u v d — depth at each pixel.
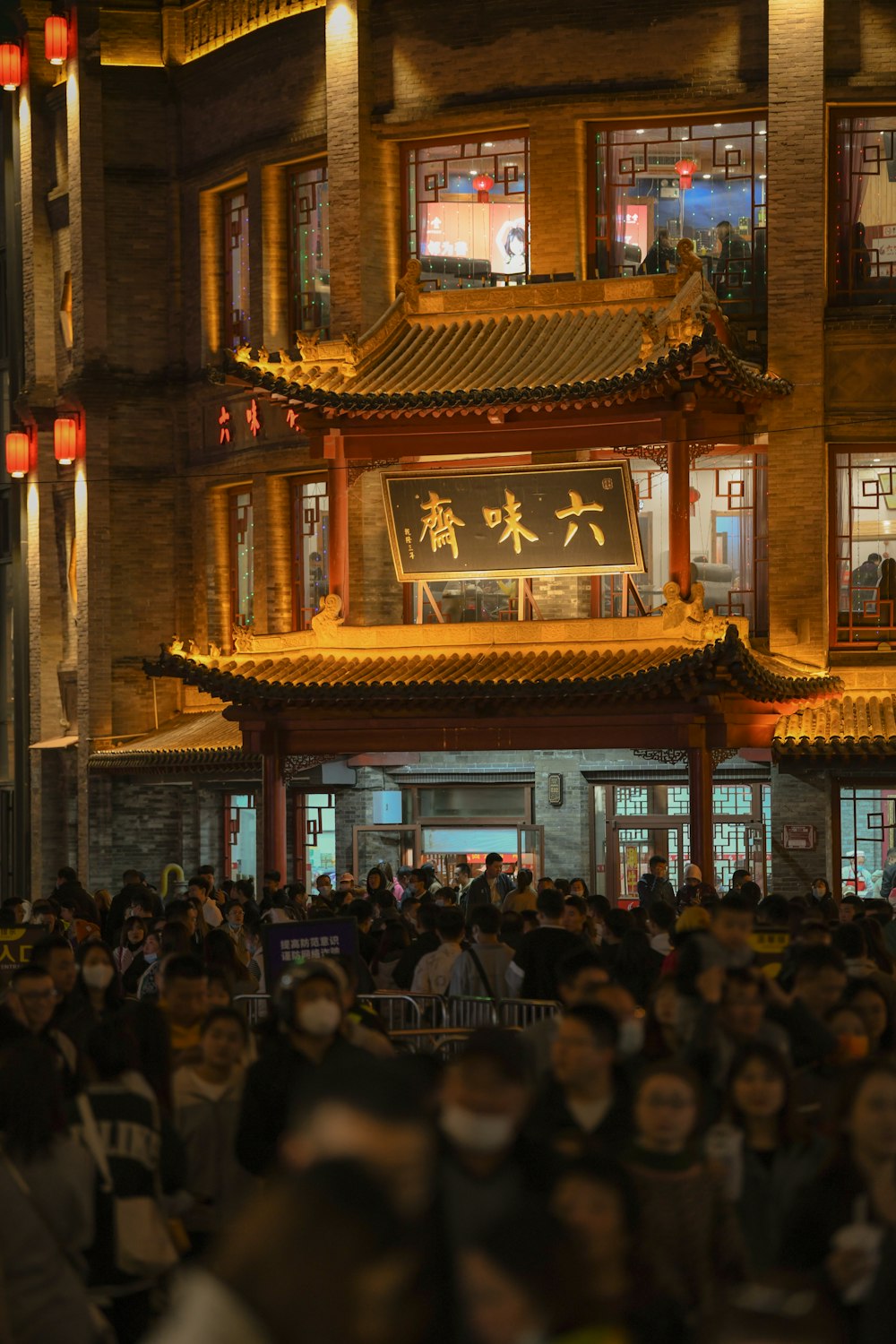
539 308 38.28
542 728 34.47
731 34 38.28
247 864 44.47
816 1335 5.57
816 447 37.12
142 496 46.22
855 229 37.75
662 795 39.12
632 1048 10.73
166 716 46.22
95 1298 10.33
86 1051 10.88
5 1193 8.84
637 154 39.41
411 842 41.06
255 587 43.81
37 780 49.56
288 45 42.59
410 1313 4.12
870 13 37.16
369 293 40.66
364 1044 12.44
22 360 50.62
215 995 15.15
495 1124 7.68
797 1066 12.16
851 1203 8.82
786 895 36.25
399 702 34.72
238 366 35.16
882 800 36.28
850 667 37.31
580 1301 4.81
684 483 34.16
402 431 35.78
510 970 19.45
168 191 46.22
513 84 39.66
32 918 28.30
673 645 34.16
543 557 35.06
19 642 50.81
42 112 49.31
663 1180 9.16
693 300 34.47
